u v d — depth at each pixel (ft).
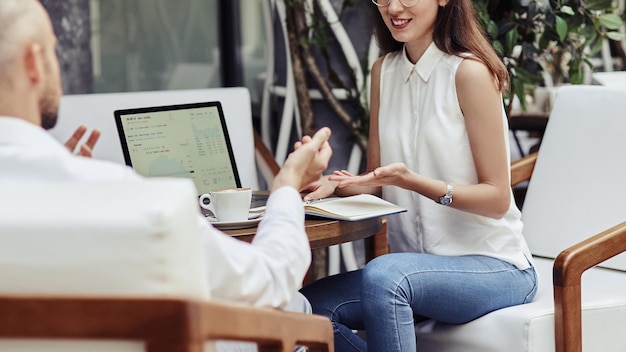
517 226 8.64
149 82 13.17
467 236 8.49
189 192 3.93
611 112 9.89
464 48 8.46
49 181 4.42
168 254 3.80
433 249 8.59
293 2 12.24
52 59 4.69
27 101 4.58
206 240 4.77
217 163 10.07
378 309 7.84
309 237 7.54
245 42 13.96
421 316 8.86
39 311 3.77
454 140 8.39
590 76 14.60
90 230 3.80
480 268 8.26
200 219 4.80
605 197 9.78
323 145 6.25
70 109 9.68
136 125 9.62
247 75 14.02
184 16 13.52
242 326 4.32
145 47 13.08
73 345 3.86
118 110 9.55
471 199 8.14
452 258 8.30
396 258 8.07
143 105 10.11
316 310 8.67
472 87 8.26
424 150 8.58
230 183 10.11
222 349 6.11
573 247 8.03
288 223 5.53
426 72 8.62
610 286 9.02
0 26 4.48
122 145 9.48
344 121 12.37
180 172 9.78
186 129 9.95
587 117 10.07
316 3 12.17
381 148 9.07
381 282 7.84
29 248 3.85
